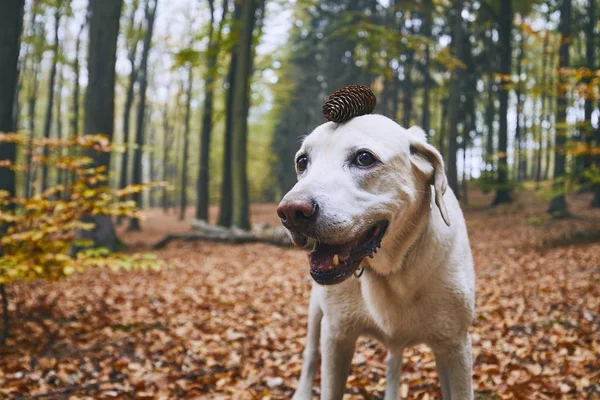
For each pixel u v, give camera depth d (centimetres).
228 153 605
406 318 72
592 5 717
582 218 529
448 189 79
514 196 746
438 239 70
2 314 186
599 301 198
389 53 589
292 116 1295
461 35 646
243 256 371
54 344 160
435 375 126
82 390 123
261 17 649
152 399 118
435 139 1166
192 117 1223
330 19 969
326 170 60
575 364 130
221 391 125
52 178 944
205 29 668
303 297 229
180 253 403
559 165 509
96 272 299
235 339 165
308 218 56
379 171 61
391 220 62
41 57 720
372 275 71
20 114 944
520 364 134
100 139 153
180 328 177
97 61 361
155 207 1627
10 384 124
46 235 150
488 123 1021
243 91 494
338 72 1017
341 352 80
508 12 720
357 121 64
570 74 229
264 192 1550
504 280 261
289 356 149
